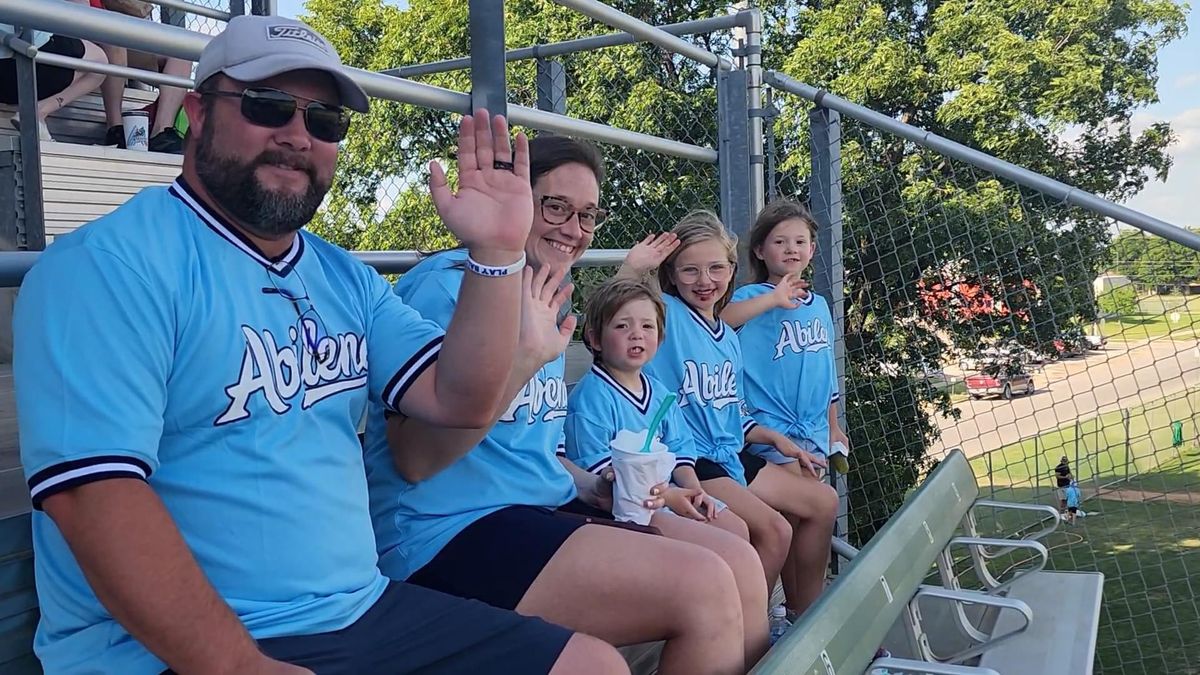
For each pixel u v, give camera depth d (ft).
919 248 27.12
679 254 10.57
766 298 11.74
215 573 4.57
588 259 12.29
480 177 5.33
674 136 29.45
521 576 6.37
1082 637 10.62
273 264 4.95
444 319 6.72
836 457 12.95
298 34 4.82
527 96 31.17
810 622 6.43
